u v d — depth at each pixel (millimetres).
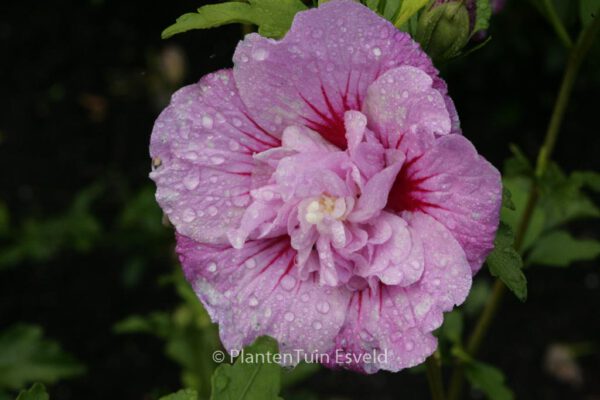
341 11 371
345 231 390
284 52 379
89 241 787
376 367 392
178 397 382
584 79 974
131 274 825
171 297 875
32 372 622
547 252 539
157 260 896
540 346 838
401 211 391
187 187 395
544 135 970
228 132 393
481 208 374
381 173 381
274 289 399
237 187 397
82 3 1076
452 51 406
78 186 956
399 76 375
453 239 380
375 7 401
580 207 547
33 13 1078
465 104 987
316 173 386
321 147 391
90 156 982
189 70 944
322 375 823
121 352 849
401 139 383
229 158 395
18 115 1012
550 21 492
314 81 384
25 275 897
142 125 1002
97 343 854
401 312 388
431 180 380
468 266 379
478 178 371
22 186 953
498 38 949
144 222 785
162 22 1056
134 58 1041
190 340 603
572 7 530
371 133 387
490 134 970
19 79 1042
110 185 956
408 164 385
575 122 970
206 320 574
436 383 467
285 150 390
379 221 390
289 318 397
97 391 827
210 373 604
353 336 395
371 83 382
